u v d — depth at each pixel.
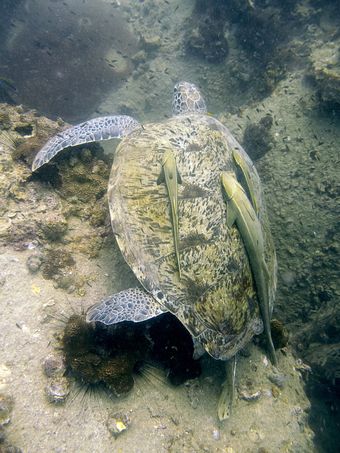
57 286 1.09
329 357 1.59
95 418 0.93
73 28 3.27
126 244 1.03
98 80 3.05
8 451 0.79
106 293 1.14
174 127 1.23
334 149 1.77
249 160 1.36
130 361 0.98
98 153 1.37
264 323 1.10
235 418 1.09
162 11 3.29
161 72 2.96
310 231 1.71
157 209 1.03
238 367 1.20
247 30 2.66
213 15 2.79
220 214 1.04
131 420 0.96
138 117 2.99
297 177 1.79
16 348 0.94
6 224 1.10
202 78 2.82
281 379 1.21
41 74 2.95
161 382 1.06
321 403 1.66
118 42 3.30
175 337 1.07
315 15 2.56
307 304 1.71
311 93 1.93
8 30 3.12
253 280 1.07
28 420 0.86
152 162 1.10
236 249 1.03
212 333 0.99
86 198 1.28
